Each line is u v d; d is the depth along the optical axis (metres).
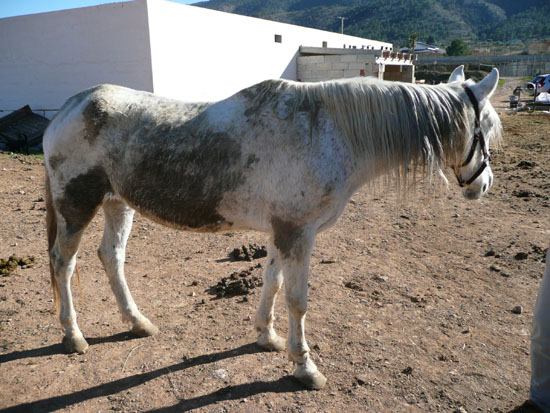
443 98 2.65
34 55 12.53
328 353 2.99
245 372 2.80
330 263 4.49
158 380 2.73
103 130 2.72
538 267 4.26
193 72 12.74
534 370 2.48
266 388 2.65
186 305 3.70
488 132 2.86
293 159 2.43
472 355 2.96
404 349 3.03
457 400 2.54
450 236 5.20
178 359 2.95
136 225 5.76
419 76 44.91
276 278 2.88
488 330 3.26
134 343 3.16
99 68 11.83
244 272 4.25
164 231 5.54
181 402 2.54
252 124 2.52
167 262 4.59
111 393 2.62
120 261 3.21
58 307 3.07
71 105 2.86
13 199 6.67
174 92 12.11
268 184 2.49
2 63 12.98
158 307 3.66
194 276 4.26
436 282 4.05
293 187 2.44
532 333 2.48
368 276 4.17
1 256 4.63
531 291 3.83
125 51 11.41
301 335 2.66
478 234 5.21
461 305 3.63
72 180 2.83
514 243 4.86
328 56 17.30
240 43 14.75
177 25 11.89
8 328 3.32
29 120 11.41
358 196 6.89
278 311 3.63
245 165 2.50
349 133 2.51
